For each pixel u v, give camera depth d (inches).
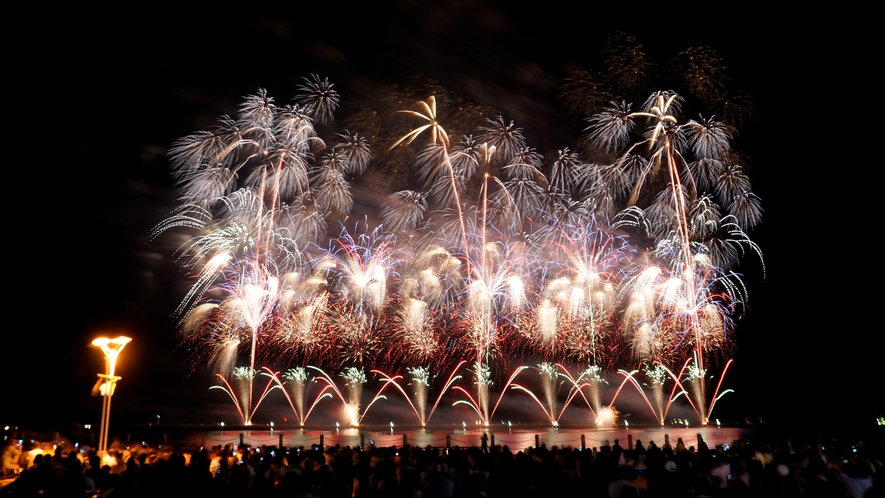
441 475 378.9
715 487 393.7
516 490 420.5
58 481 408.5
